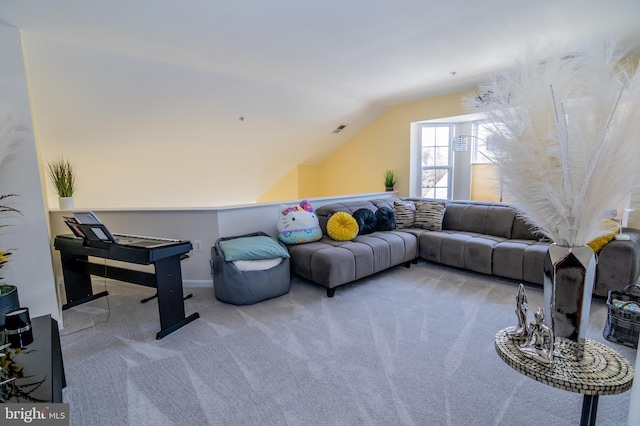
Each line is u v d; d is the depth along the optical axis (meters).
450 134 5.49
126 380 1.87
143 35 2.56
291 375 1.89
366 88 4.37
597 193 0.88
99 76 2.99
